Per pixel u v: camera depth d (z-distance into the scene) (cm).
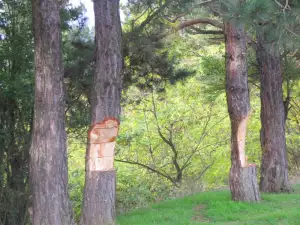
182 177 1711
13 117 1004
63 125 743
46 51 728
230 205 973
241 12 727
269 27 798
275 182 1276
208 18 1206
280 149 1288
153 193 1522
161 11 1088
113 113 872
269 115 1295
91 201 867
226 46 1038
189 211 963
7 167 1011
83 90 1176
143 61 1213
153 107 1709
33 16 742
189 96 1761
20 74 939
